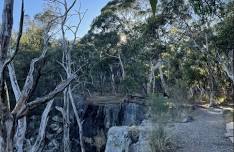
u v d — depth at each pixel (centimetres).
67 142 1789
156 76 3841
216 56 2331
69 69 1873
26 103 274
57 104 2472
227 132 1450
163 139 1184
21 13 268
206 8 1535
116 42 3694
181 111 1769
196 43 2538
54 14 1703
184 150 1172
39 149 662
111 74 4516
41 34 1966
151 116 1251
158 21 2428
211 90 3077
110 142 1434
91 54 3394
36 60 331
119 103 3045
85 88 3866
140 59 3416
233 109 2527
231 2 1769
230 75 2094
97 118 3008
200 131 1457
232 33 1739
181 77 3291
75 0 638
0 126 260
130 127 1412
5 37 268
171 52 3039
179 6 2331
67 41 2109
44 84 2608
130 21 3594
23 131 543
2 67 264
